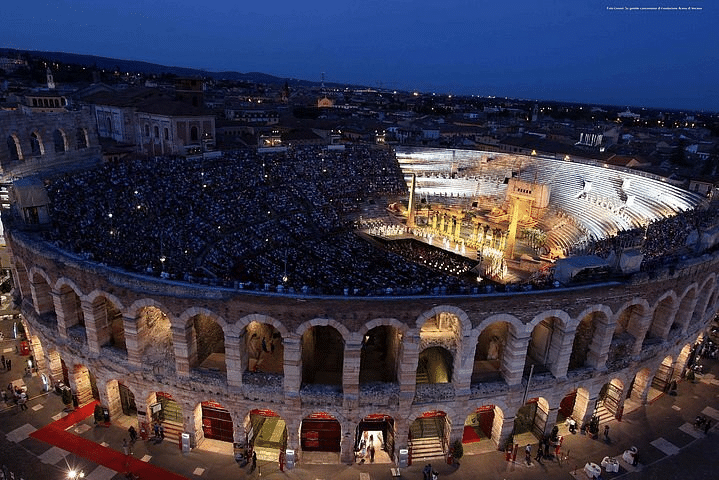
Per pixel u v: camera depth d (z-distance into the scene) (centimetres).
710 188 9931
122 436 4259
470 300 3769
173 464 4000
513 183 11312
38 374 4997
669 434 4553
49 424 4338
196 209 8475
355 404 3906
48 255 4131
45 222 4841
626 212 9288
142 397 4178
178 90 13838
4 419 4366
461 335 3859
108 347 4272
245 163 10556
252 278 6500
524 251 9300
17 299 5172
